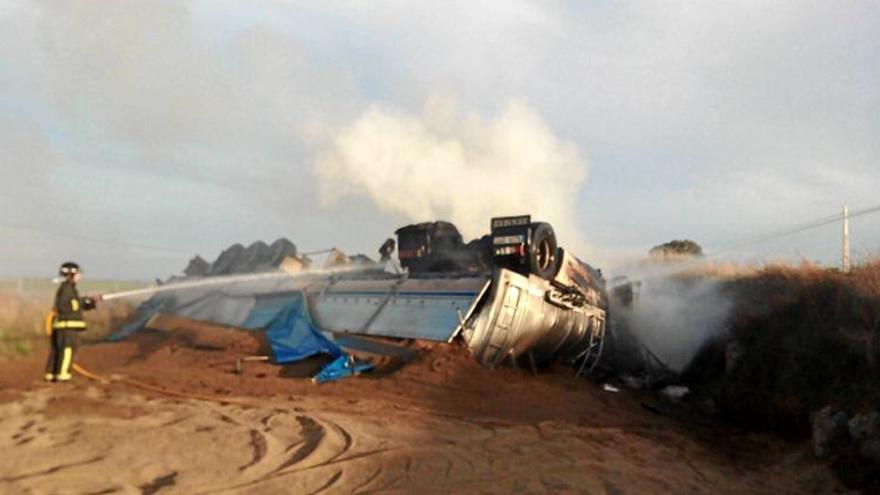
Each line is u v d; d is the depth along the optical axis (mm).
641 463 8062
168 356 13055
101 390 9273
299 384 10711
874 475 7887
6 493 5027
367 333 12719
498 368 12258
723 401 12766
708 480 7801
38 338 13305
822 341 11211
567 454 7941
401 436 7871
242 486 5688
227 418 8000
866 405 8953
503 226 13328
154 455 6285
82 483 5367
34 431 6805
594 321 14984
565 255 14273
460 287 12453
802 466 8852
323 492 5770
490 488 6352
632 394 13547
